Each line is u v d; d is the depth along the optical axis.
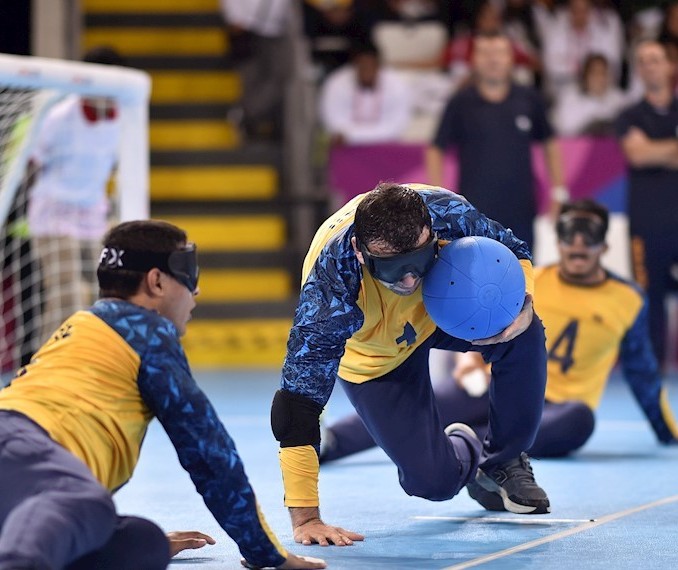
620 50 23.33
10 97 11.33
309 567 5.87
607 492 8.82
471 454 7.57
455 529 7.40
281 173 23.62
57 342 5.68
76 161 12.93
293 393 6.73
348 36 23.58
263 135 24.45
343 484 9.33
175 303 5.80
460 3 24.12
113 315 5.64
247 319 22.08
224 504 5.59
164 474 9.84
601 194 20.88
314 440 6.83
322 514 8.00
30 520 4.83
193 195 23.38
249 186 23.48
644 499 8.49
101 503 5.07
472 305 6.43
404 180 21.22
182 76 24.48
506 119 16.05
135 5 24.95
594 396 11.05
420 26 24.02
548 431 10.45
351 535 6.87
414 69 23.89
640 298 10.89
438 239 6.71
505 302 6.48
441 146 16.34
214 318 22.03
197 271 5.87
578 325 10.89
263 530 5.69
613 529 7.33
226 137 24.09
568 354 10.93
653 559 6.39
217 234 22.97
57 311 13.56
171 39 24.78
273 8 23.30
